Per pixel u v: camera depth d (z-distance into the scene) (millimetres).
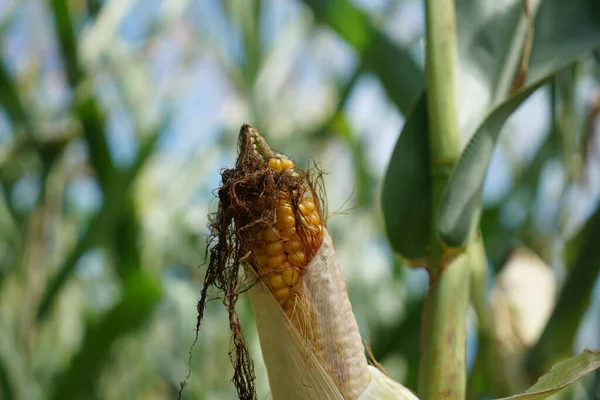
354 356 606
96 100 1236
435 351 647
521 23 740
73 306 1664
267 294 605
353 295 1717
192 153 1793
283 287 601
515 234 1408
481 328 1113
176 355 1647
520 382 1160
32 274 1227
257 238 602
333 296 604
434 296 658
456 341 648
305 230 599
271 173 595
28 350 1139
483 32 737
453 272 659
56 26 1229
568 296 927
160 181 1736
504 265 1318
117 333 1054
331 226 1780
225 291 609
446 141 686
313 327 601
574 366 617
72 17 1229
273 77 1605
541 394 610
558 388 608
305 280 601
